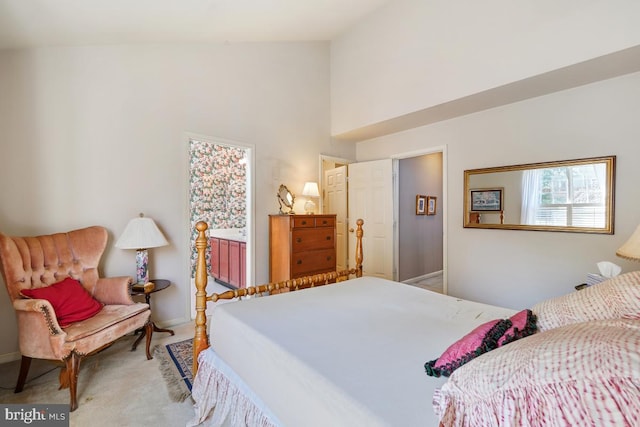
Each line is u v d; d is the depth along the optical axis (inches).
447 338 53.4
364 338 53.3
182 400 75.2
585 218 112.4
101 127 111.9
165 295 125.5
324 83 184.7
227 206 224.7
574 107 114.4
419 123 159.5
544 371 24.0
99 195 111.1
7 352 95.8
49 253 92.3
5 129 96.0
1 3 74.0
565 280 117.6
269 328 57.6
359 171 192.7
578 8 95.2
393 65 149.8
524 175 127.1
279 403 46.2
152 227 111.2
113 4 87.7
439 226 225.5
